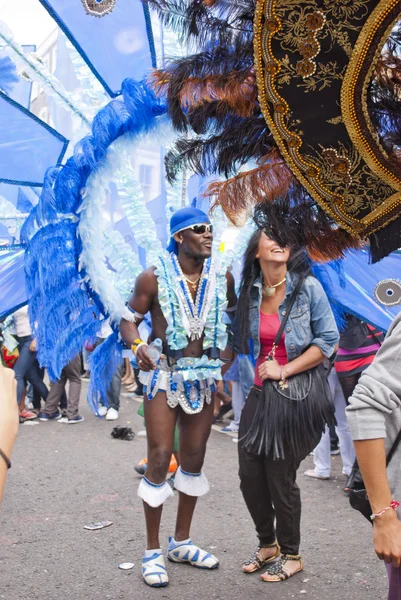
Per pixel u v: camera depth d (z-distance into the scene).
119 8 3.19
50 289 3.52
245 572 3.66
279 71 1.88
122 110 3.26
